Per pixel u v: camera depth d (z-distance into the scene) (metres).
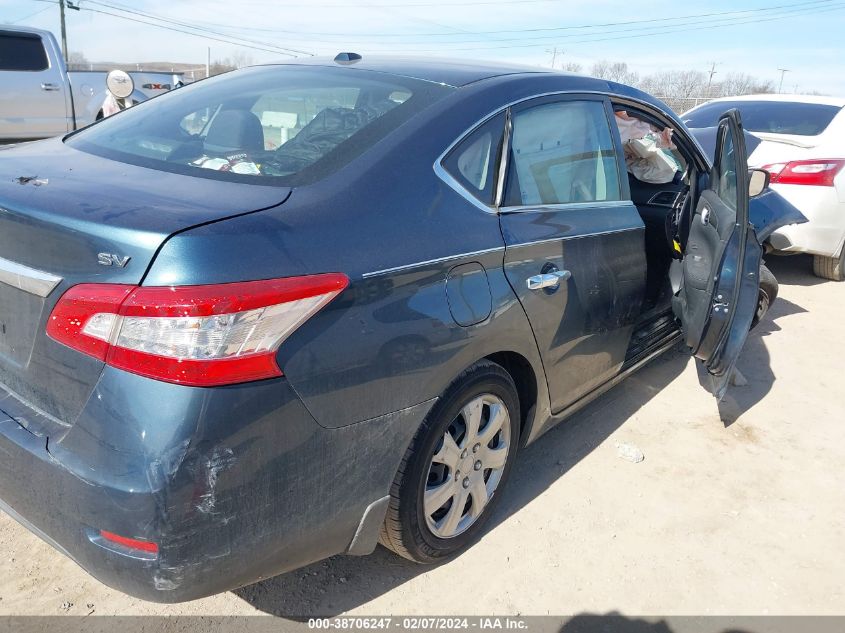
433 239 2.13
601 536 2.79
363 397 1.93
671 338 3.96
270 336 1.70
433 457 2.28
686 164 3.98
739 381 4.21
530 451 3.36
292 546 1.92
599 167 3.06
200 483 1.65
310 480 1.87
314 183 2.03
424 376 2.09
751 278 3.23
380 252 1.96
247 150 2.27
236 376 1.66
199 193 1.94
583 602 2.45
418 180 2.19
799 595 2.55
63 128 9.05
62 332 1.73
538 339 2.59
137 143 2.46
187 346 1.61
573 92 2.98
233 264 1.67
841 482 3.28
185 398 1.62
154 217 1.73
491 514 2.70
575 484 3.11
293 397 1.76
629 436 3.56
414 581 2.49
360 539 2.12
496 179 2.48
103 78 9.38
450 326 2.15
